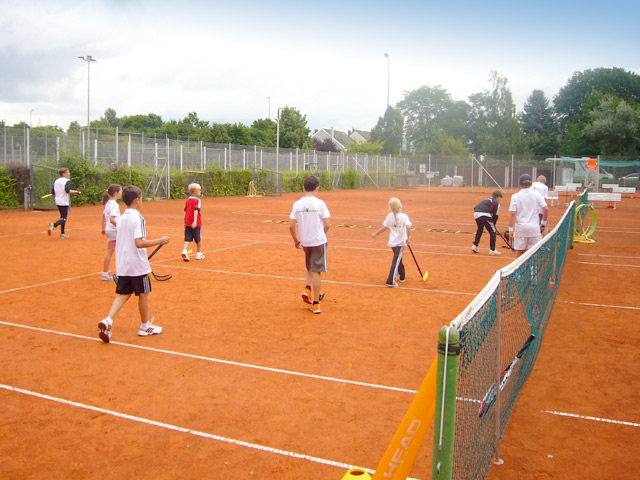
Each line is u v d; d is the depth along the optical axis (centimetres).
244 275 1065
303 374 565
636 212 2905
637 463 405
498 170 5650
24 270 1069
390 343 667
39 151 2702
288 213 2433
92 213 2292
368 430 446
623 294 961
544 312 695
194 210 1207
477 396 337
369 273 1115
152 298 874
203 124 8212
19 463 391
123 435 434
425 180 5981
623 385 554
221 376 557
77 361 592
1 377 545
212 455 405
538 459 409
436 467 276
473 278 1073
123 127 9200
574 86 9250
